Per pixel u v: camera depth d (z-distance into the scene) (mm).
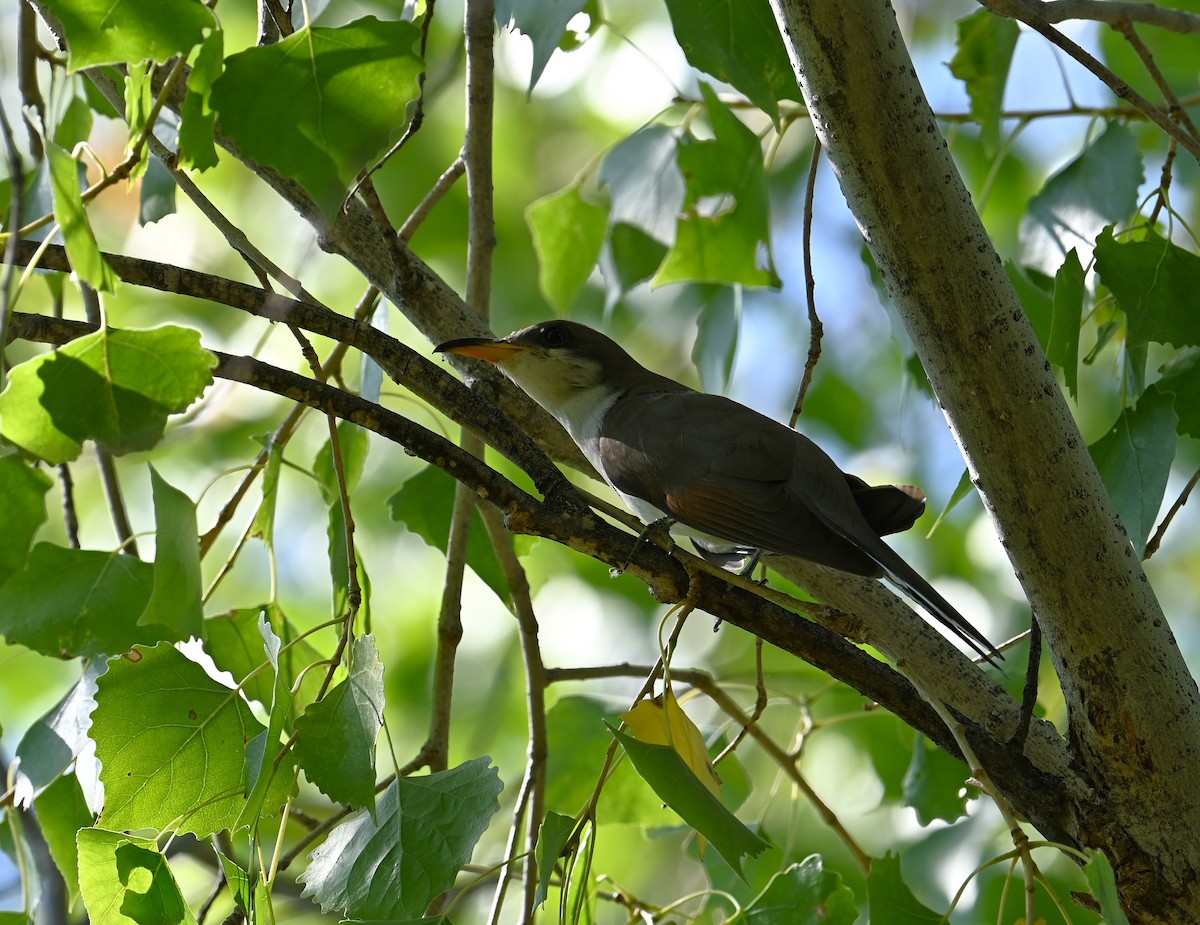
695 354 10758
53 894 9883
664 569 6613
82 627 7246
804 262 7906
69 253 4887
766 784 14633
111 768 5953
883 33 5887
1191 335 7242
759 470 8195
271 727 5488
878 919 6309
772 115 7520
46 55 8250
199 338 5637
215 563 15156
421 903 5555
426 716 15031
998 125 9516
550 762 9234
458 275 16141
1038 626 6605
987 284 6078
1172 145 7336
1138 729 6312
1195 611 15977
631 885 14172
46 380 5508
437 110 15695
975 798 9117
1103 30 13172
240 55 5215
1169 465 7199
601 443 9305
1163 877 6316
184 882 12750
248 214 15797
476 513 8867
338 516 7781
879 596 7770
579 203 10906
